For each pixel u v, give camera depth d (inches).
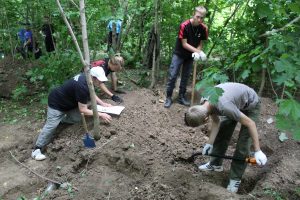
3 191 169.6
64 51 264.1
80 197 157.8
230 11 296.7
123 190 162.1
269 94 263.6
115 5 252.4
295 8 113.2
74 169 178.7
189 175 168.1
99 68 214.1
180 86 247.9
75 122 208.8
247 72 169.8
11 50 319.0
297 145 197.9
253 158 155.1
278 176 170.6
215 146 172.7
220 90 113.5
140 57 323.9
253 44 226.2
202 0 275.0
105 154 181.2
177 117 230.8
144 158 177.8
